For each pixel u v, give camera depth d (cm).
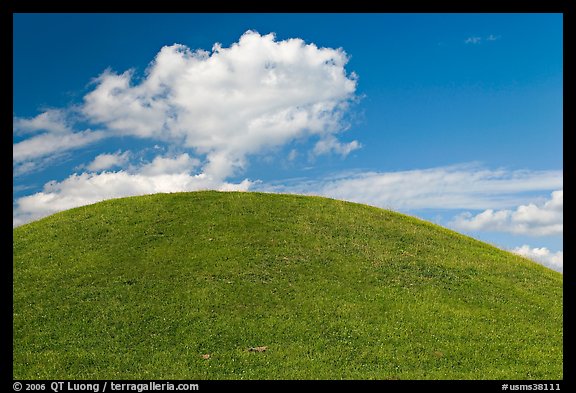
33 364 2527
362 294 3206
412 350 2650
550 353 2691
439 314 3016
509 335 2859
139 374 2428
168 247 3709
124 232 3991
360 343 2697
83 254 3669
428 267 3681
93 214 4434
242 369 2466
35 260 3622
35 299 3128
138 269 3422
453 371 2488
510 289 3494
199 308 2981
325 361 2534
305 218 4338
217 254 3588
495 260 4059
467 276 3616
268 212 4397
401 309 3045
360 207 4894
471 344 2730
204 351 2616
